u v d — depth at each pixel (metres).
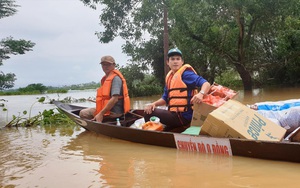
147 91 18.67
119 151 4.42
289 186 2.87
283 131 3.96
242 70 16.97
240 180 3.05
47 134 6.09
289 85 19.36
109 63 5.73
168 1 18.02
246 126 3.87
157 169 3.50
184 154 4.09
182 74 4.93
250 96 13.05
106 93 5.66
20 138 5.75
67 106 7.37
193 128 4.50
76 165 3.80
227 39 16.44
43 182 3.23
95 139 5.38
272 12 14.86
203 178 3.14
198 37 16.41
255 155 3.68
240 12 14.99
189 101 4.91
